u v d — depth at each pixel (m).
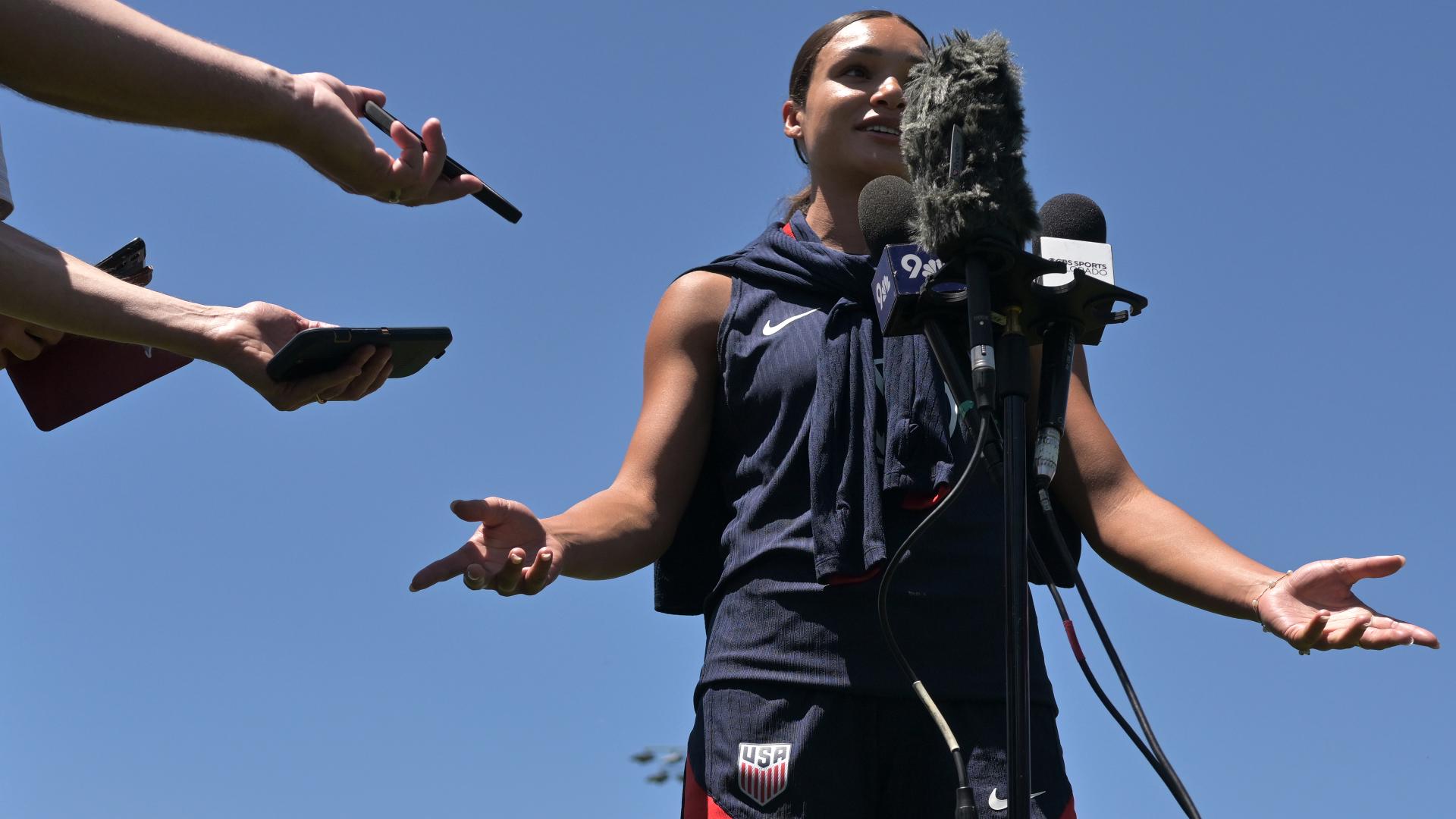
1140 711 2.72
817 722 3.25
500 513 3.09
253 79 2.55
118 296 2.77
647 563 3.50
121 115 2.53
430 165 2.68
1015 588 2.57
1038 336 2.91
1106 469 3.63
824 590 3.33
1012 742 2.52
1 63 2.43
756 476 3.50
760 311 3.62
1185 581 3.43
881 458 3.41
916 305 2.86
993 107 2.76
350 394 2.85
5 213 2.83
